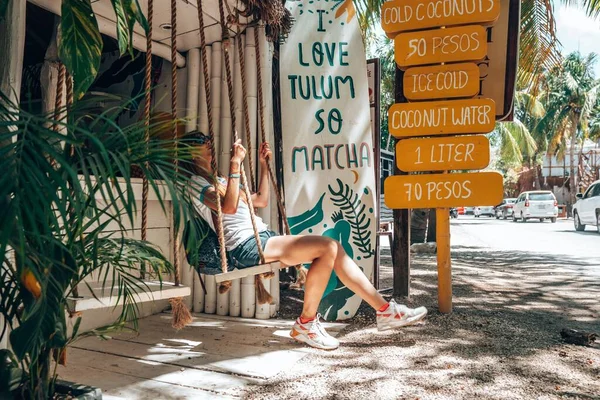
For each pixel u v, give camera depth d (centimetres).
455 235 1427
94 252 152
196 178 266
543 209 2144
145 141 161
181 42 395
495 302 447
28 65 429
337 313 370
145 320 369
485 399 226
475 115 369
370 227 390
